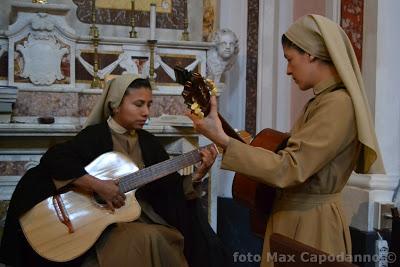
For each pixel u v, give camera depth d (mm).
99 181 2701
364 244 3555
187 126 4055
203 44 4590
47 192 2770
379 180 3600
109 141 2934
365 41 3736
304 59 2035
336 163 2000
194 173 3037
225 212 5176
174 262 2734
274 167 1898
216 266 3129
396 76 3668
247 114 5301
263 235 2471
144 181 2742
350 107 1928
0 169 3939
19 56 4164
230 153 1957
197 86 2070
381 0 3613
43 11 4176
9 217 2852
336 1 4047
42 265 2854
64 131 3896
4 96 3848
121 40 4426
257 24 5215
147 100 2979
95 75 4348
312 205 2035
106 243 2689
